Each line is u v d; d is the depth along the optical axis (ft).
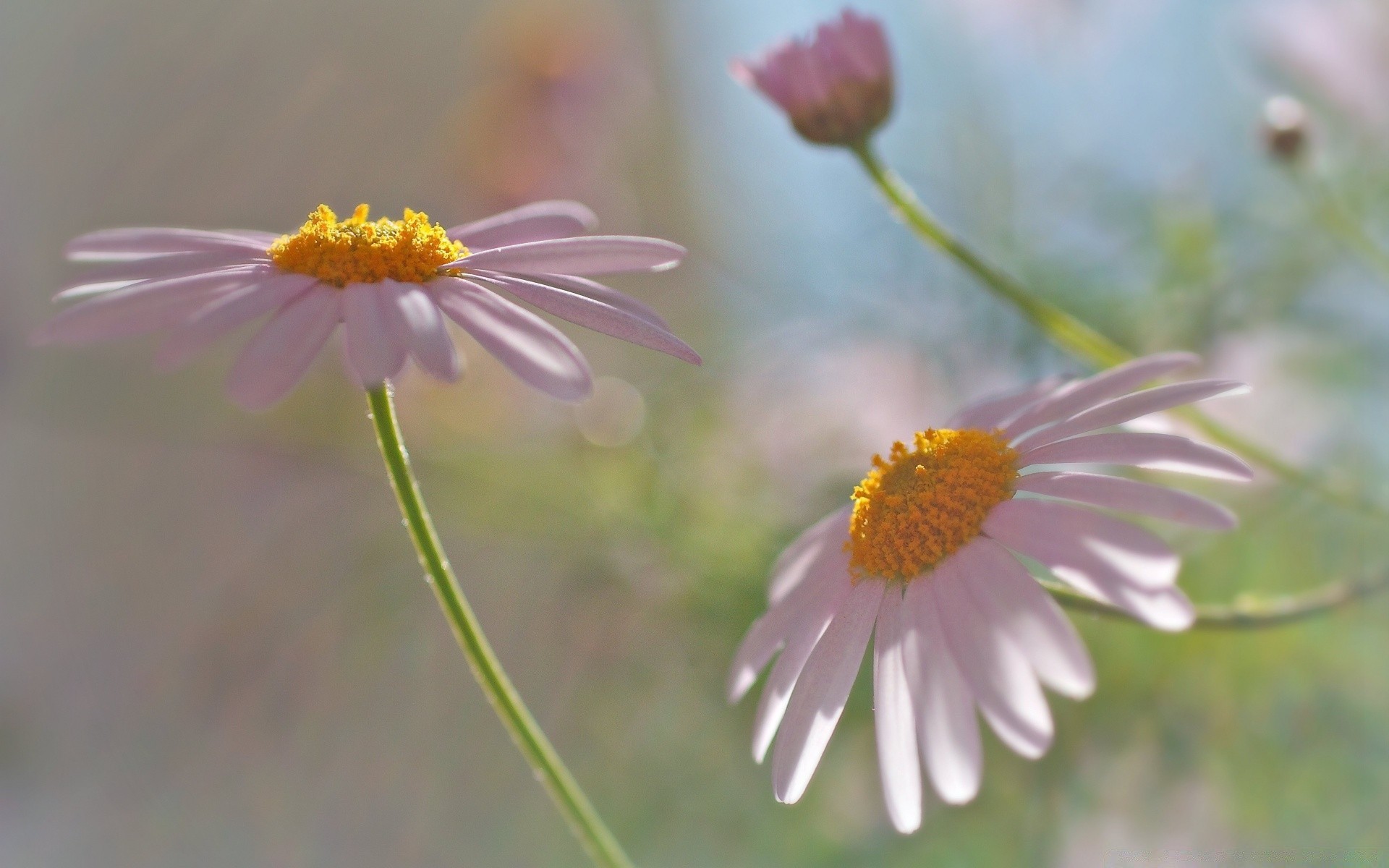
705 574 1.20
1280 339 1.12
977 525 0.83
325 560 1.55
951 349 1.23
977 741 0.79
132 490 1.79
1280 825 1.07
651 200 1.60
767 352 1.33
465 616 0.83
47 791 1.77
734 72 1.01
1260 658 1.07
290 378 0.80
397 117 1.96
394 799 1.55
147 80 1.98
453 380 0.80
